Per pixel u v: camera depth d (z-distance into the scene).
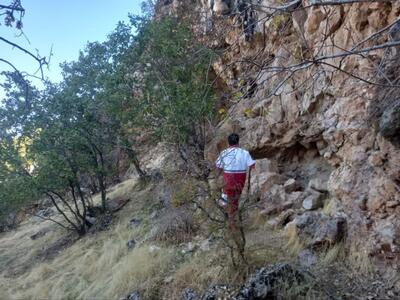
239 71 7.04
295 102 6.75
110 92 8.62
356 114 5.33
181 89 7.09
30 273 8.07
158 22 8.38
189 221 6.60
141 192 10.20
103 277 6.45
